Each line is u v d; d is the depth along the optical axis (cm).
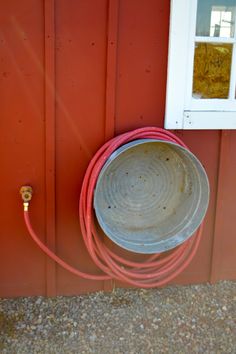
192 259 307
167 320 278
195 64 275
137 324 274
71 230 285
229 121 285
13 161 269
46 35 255
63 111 268
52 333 264
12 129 265
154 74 273
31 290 291
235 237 310
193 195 278
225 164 294
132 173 276
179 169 279
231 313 286
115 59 265
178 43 268
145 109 276
